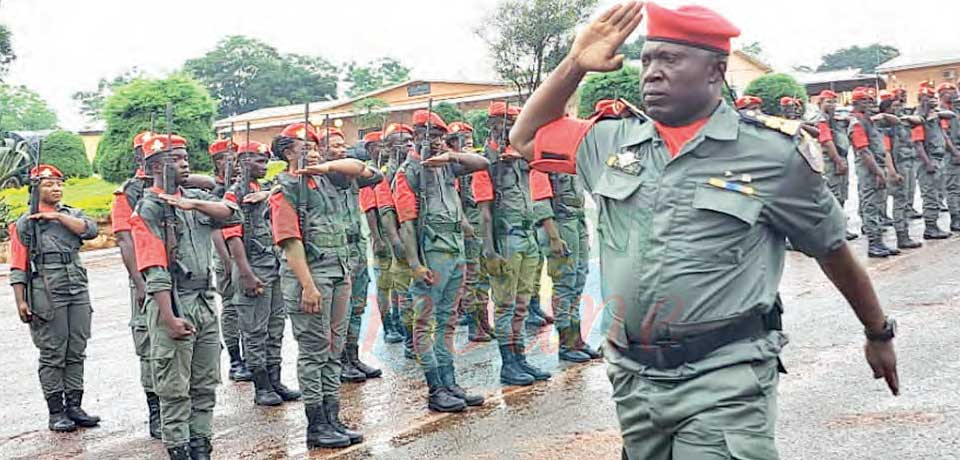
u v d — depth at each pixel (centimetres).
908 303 930
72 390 721
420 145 707
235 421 714
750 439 286
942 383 658
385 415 696
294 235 604
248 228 764
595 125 322
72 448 669
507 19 3472
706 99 296
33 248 702
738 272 292
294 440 653
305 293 604
